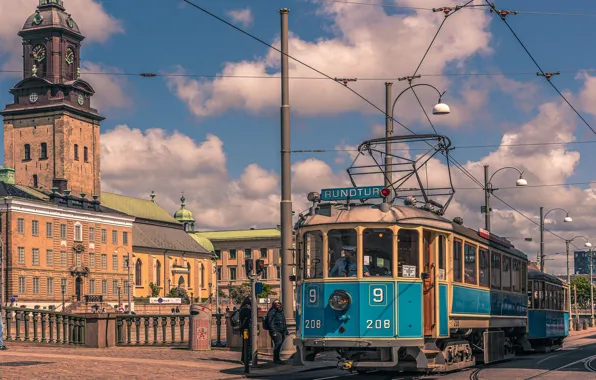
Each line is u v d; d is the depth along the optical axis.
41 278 113.50
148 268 149.25
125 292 134.12
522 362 25.08
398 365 18.73
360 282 18.22
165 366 21.44
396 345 18.08
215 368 21.34
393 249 18.31
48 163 134.75
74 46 141.12
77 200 124.62
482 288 22.34
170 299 138.62
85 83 139.38
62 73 138.25
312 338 18.50
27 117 136.25
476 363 23.39
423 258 18.73
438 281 19.02
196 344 27.67
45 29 137.38
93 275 125.62
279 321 23.30
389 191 18.92
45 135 135.25
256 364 22.17
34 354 24.97
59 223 118.19
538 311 31.38
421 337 18.31
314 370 22.09
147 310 131.00
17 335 30.67
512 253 26.27
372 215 18.48
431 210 20.22
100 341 29.30
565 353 32.19
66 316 30.81
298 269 19.05
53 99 136.00
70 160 135.75
